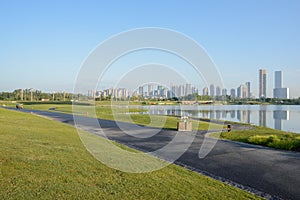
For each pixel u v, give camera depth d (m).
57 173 6.35
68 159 7.68
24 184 5.48
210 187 6.07
